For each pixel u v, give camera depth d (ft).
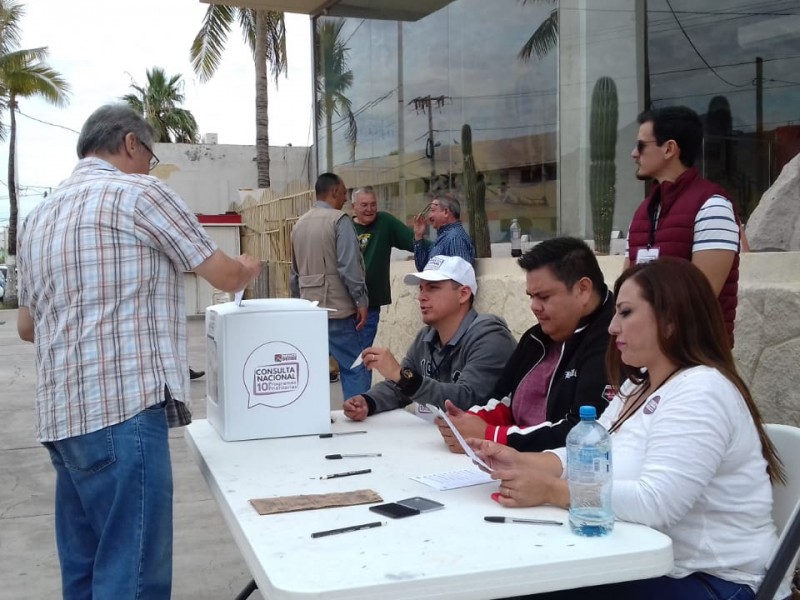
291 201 45.03
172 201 7.98
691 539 5.93
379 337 24.64
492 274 18.83
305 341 8.75
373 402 9.96
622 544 5.20
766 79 17.71
